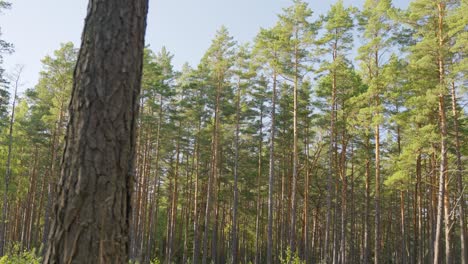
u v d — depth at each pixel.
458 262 43.09
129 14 2.68
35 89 30.20
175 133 30.86
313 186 32.44
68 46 26.38
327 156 31.53
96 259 2.25
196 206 28.08
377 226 20.00
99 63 2.52
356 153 28.86
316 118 25.25
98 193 2.34
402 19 17.64
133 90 2.62
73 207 2.30
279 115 28.59
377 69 20.55
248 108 28.94
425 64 16.97
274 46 21.58
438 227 16.89
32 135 30.12
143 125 27.28
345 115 23.12
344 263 23.67
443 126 17.08
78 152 2.39
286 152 32.62
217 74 27.47
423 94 18.33
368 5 21.80
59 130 26.50
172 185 36.59
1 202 36.31
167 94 26.95
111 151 2.43
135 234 25.58
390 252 44.25
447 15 17.09
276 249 35.09
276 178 36.22
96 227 2.29
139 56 2.72
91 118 2.44
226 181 34.88
